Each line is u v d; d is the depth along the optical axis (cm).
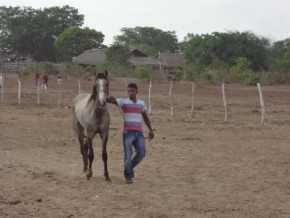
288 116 2759
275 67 7338
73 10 12888
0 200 941
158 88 5097
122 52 8606
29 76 7425
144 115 1128
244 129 2134
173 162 1374
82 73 7775
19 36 12106
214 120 2506
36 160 1401
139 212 866
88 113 1134
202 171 1251
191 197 981
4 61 11225
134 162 1118
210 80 6300
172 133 1992
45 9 12756
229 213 867
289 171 1252
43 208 888
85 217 834
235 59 7944
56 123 2288
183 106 3297
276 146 1666
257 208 903
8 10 12369
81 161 1398
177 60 9769
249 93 4641
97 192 1020
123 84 5588
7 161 1370
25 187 1057
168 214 856
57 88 4897
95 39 11769
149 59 9831
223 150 1583
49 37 12488
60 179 1146
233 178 1169
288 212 878
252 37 8219
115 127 2155
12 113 2703
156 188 1060
